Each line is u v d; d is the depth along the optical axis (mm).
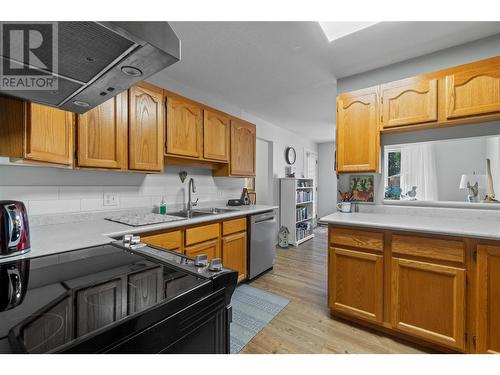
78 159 1660
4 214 1016
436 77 1856
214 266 763
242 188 3801
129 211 2289
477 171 2004
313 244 4637
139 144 2021
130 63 776
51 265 882
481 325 1425
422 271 1626
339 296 1980
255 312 2125
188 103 2469
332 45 2012
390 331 1800
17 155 1244
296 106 3602
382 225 1745
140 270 792
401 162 2311
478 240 1453
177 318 582
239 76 2604
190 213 2664
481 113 1691
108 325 471
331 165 6457
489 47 1875
